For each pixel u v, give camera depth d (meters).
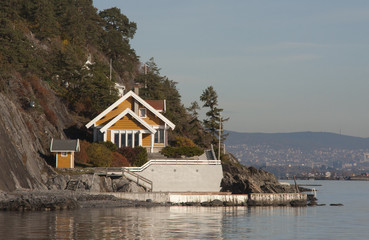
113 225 68.94
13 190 91.00
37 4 182.50
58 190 100.44
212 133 167.62
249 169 153.88
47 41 180.00
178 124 176.50
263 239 63.25
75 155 119.44
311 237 66.06
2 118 101.88
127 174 115.12
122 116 133.00
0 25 144.62
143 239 59.09
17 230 61.28
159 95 194.88
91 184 106.62
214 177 123.56
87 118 153.12
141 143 133.75
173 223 74.81
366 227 78.31
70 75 159.50
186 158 134.12
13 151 97.69
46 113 133.50
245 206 116.25
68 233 60.44
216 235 64.81
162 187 120.19
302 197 128.62
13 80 126.38
